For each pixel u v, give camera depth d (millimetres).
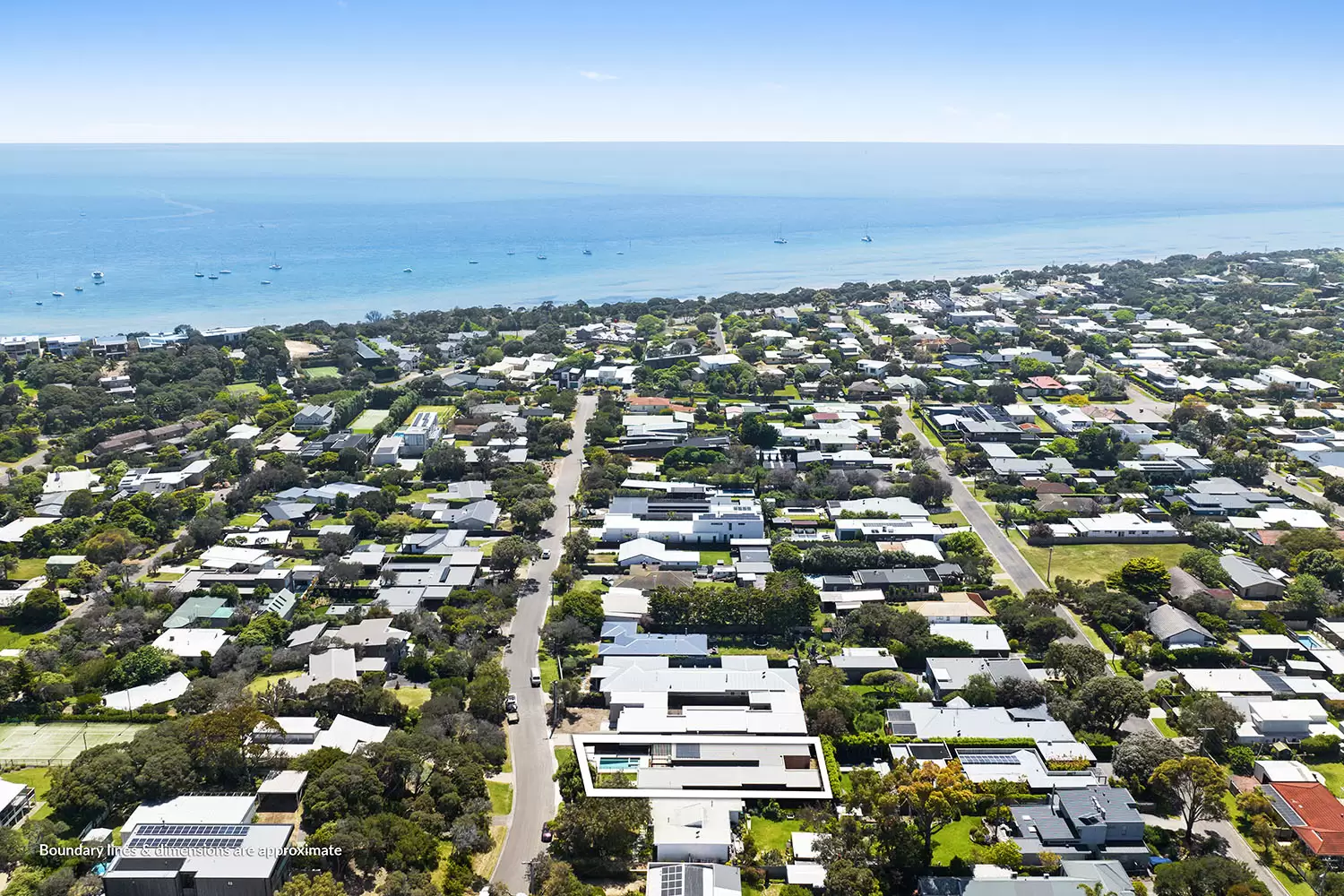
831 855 116062
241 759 130250
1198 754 133375
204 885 109000
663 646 166250
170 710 149875
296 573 196250
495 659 160750
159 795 124875
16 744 141875
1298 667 162125
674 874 113188
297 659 164125
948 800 116562
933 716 146125
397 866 113812
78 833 120750
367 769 124375
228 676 155875
